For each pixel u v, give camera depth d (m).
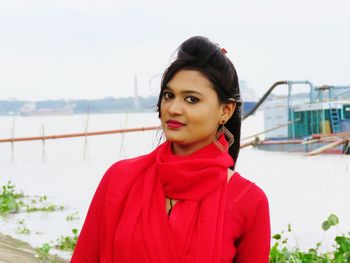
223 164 2.28
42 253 6.74
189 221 2.22
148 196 2.24
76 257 2.39
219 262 2.19
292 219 10.52
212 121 2.30
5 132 69.25
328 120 24.22
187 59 2.27
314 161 21.09
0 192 13.75
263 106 27.59
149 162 2.33
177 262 2.17
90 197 13.38
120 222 2.25
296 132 25.62
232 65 2.34
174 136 2.28
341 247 6.46
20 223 9.71
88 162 25.14
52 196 13.49
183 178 2.23
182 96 2.27
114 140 45.44
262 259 2.32
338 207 11.80
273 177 17.39
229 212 2.27
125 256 2.20
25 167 22.20
